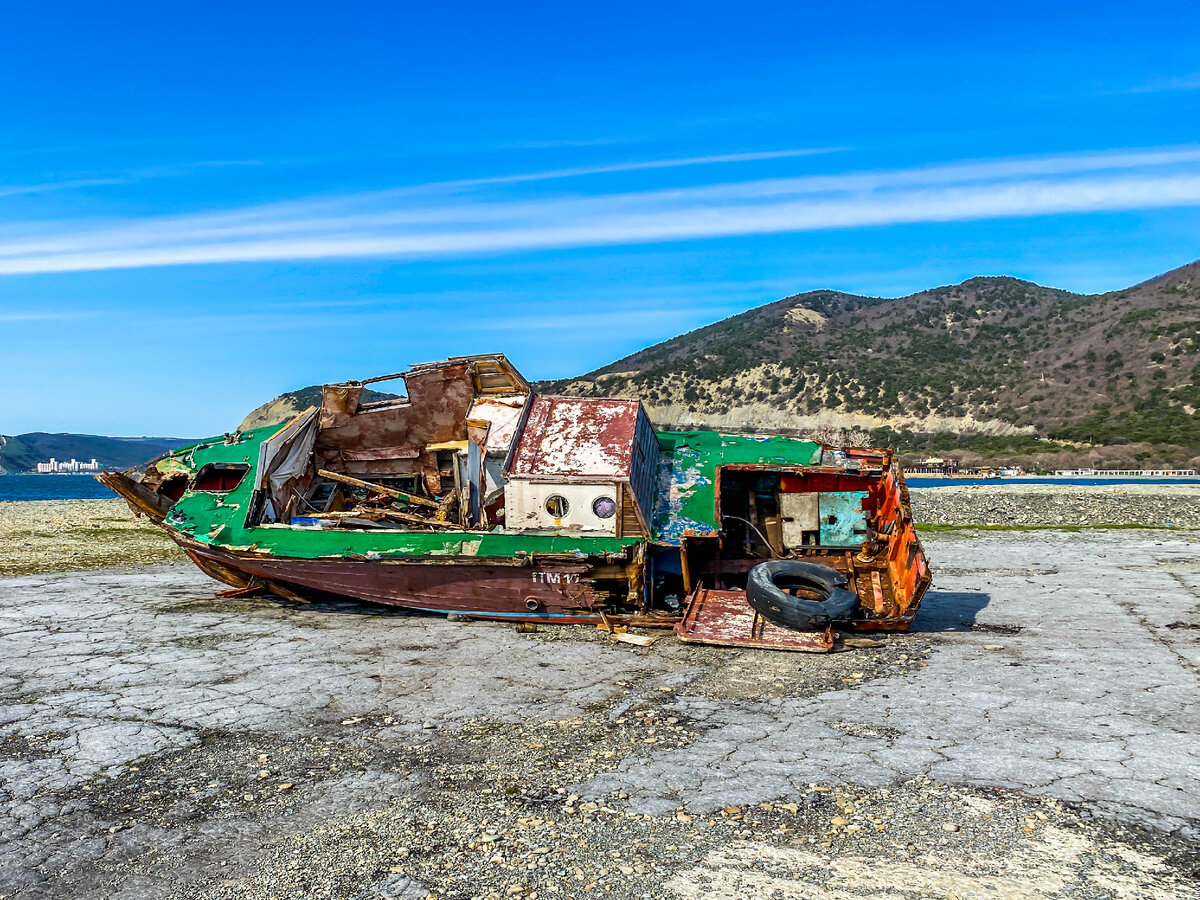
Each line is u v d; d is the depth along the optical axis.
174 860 3.36
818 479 9.50
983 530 18.77
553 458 8.59
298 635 7.72
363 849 3.44
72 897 3.07
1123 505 24.42
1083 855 3.29
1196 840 3.41
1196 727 4.84
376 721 5.16
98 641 7.46
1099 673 6.18
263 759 4.50
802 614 7.26
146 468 9.96
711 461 9.55
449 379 10.65
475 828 3.62
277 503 9.67
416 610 8.86
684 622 7.56
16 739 4.83
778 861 3.28
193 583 11.02
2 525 18.28
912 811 3.71
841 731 4.88
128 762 4.46
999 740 4.65
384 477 11.26
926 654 6.94
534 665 6.61
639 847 3.41
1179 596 9.70
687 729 4.95
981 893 3.01
